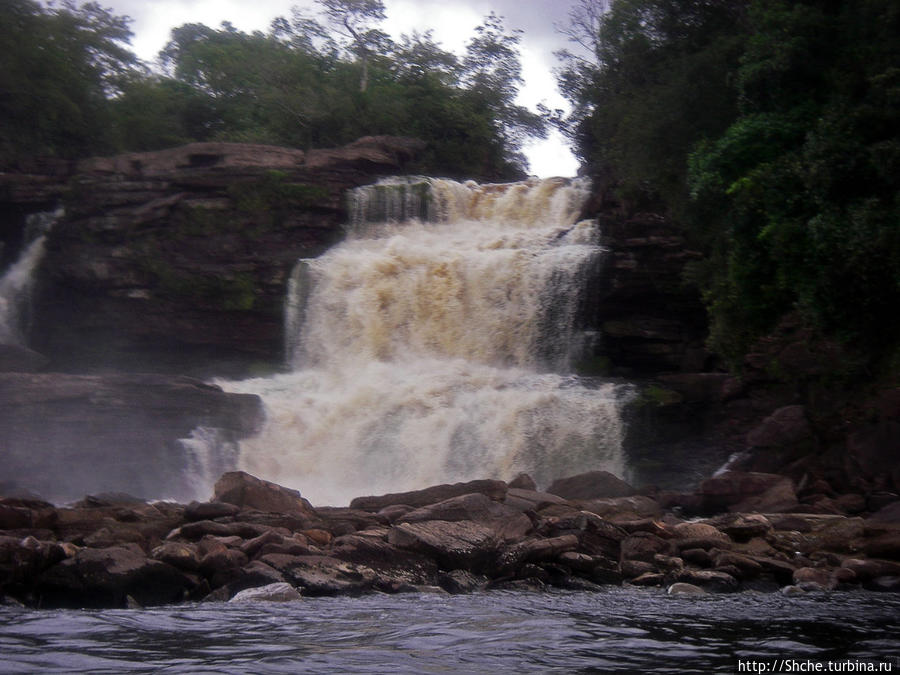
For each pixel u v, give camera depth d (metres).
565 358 31.50
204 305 33.91
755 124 21.20
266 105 51.62
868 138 19.41
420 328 32.56
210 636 8.85
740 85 22.23
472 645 8.55
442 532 13.32
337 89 52.50
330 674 7.32
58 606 10.87
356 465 27.58
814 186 19.38
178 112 52.34
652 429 27.12
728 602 11.68
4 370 27.78
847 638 9.10
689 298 30.61
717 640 8.93
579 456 26.92
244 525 13.73
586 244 32.97
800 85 21.59
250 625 9.45
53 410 23.56
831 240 18.89
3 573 11.02
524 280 32.06
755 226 21.34
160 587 11.19
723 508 21.09
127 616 10.00
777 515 18.03
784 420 24.12
